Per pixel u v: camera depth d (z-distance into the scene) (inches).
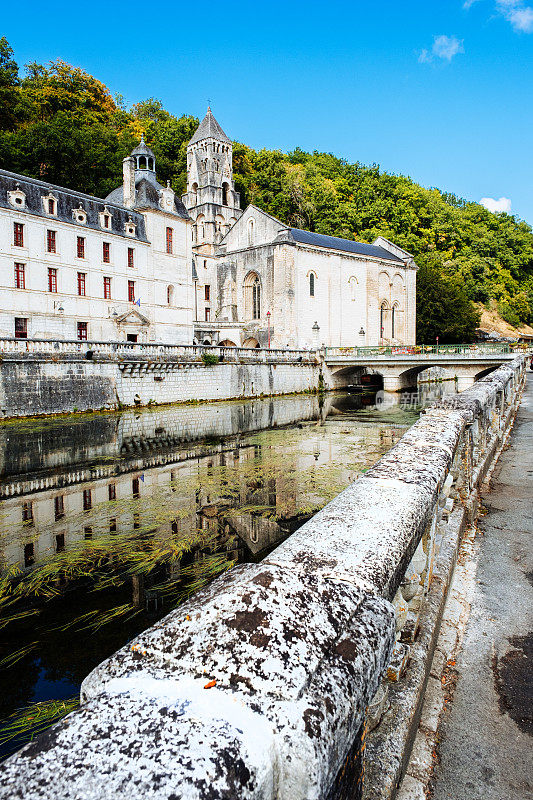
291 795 51.5
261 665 60.3
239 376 1979.6
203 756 46.1
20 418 1314.0
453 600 189.5
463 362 2156.7
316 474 801.6
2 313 1656.0
